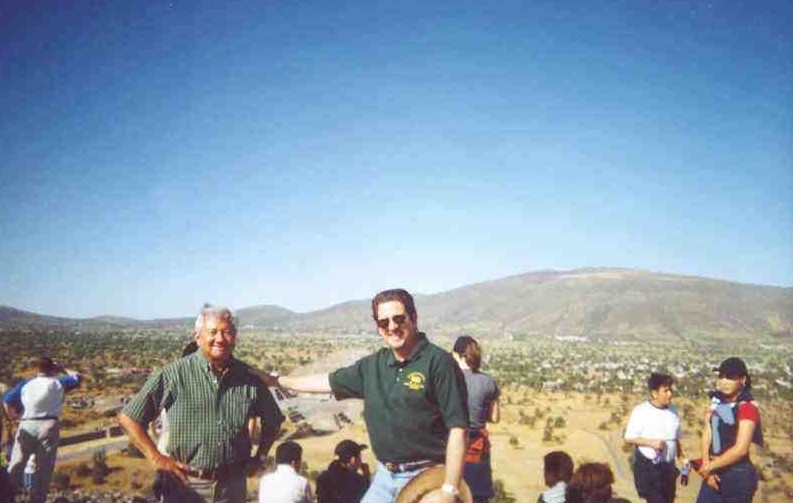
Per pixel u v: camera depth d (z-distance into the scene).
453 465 4.83
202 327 5.77
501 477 57.19
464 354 7.55
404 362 5.11
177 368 5.80
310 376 5.81
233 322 5.86
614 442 74.69
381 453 5.18
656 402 8.16
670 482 8.05
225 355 5.79
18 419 9.19
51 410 9.26
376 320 5.08
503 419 93.06
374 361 5.36
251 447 6.07
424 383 4.99
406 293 5.16
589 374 185.38
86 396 92.56
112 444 56.66
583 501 6.40
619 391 139.38
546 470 7.70
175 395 5.73
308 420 82.31
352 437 71.38
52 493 16.39
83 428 65.88
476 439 7.37
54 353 173.25
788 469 47.28
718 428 6.87
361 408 94.88
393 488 5.11
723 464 6.64
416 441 5.06
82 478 43.25
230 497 5.79
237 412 5.82
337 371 5.65
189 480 5.69
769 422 73.75
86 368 138.62
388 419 5.10
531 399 122.38
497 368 197.75
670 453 8.05
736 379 6.77
